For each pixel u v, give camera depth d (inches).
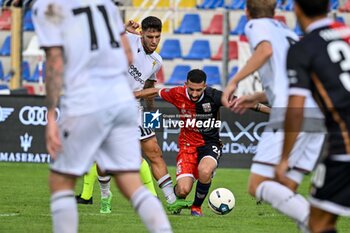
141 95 1283.2
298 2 697.0
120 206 1355.8
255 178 873.5
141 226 1117.7
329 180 656.4
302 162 888.3
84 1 727.1
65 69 721.6
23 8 2308.1
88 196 1365.7
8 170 1872.5
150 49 1312.7
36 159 2015.3
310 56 667.4
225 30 2213.3
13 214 1218.0
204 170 1240.2
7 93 2092.8
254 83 2130.9
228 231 1100.5
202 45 2475.4
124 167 732.0
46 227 1091.9
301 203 804.6
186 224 1152.8
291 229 1131.9
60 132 718.5
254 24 891.4
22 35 2310.5
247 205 1403.8
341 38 676.7
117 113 716.7
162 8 2497.5
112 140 729.0
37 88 2420.0
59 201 721.6
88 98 708.0
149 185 1295.5
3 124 2021.4
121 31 783.7
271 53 873.5
